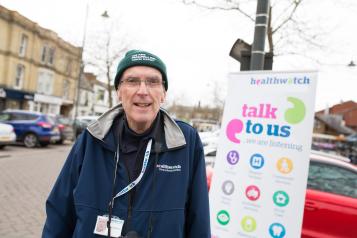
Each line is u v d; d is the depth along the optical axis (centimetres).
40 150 1575
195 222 179
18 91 2739
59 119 2000
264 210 357
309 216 453
